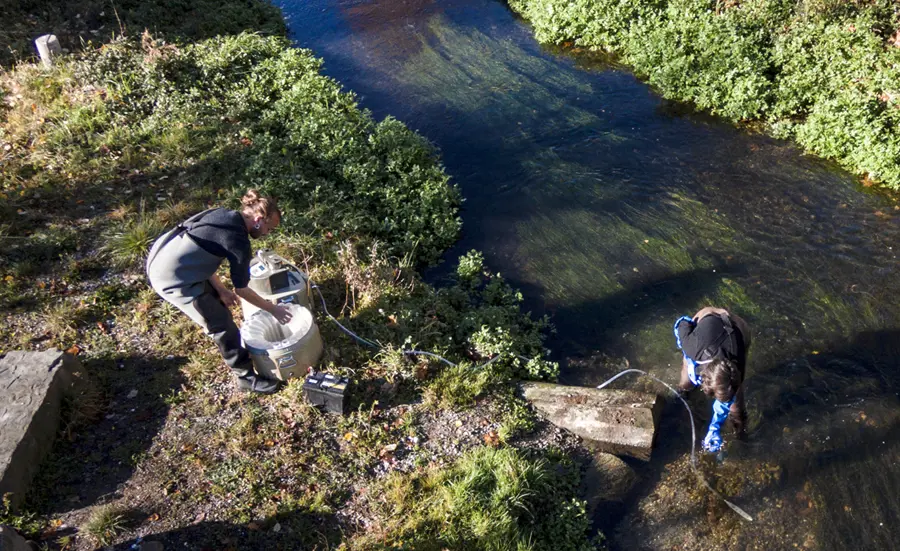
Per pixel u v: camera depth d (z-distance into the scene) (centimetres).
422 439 519
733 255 737
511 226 812
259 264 550
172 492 462
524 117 1012
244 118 924
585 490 509
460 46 1237
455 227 788
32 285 636
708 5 1096
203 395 539
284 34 1298
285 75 1011
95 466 478
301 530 445
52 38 992
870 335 629
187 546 429
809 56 959
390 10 1412
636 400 553
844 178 834
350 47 1264
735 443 545
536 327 661
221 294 507
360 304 636
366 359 577
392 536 445
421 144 901
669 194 838
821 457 531
